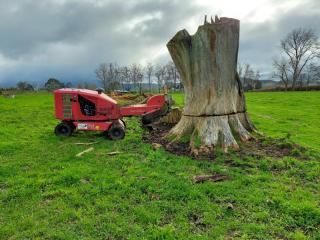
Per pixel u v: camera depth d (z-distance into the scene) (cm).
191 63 1133
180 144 1115
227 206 657
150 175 845
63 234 562
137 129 1589
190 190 733
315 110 3162
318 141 1483
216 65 1093
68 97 1341
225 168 901
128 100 3400
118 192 736
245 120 1217
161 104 1542
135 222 607
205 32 1090
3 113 2380
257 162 950
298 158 996
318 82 9594
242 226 587
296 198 704
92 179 829
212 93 1103
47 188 773
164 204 672
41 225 596
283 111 3048
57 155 1070
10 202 698
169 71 10744
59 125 1382
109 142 1272
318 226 595
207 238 546
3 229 580
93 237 557
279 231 572
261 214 627
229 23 1089
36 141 1290
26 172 890
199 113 1118
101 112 1338
